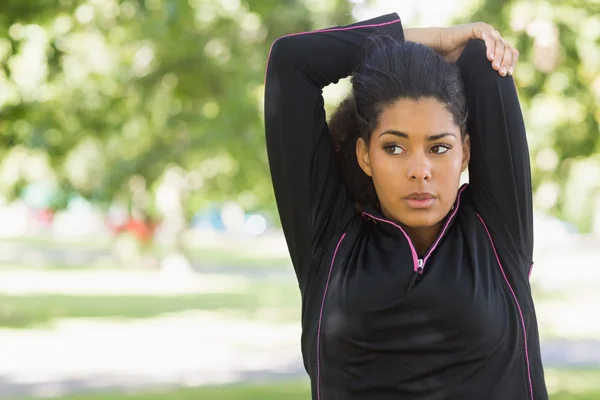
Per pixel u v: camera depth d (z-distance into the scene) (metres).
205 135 27.14
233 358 18.05
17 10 13.92
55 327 23.59
